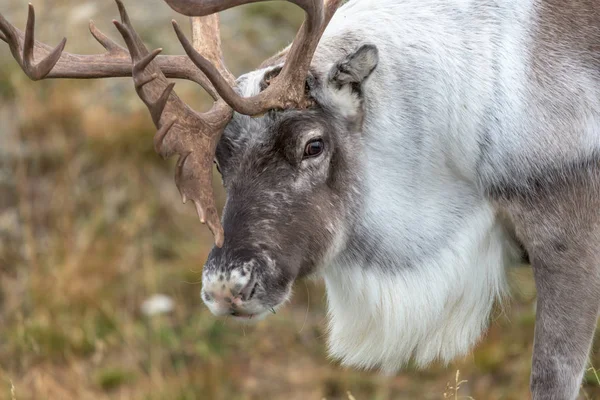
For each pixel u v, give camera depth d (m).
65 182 18.08
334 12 9.45
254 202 9.16
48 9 20.28
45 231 17.69
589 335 9.69
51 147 18.62
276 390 15.48
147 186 18.20
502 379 14.91
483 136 9.62
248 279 8.95
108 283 16.81
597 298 9.64
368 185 9.80
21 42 8.77
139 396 14.94
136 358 15.77
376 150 9.77
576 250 9.59
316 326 16.50
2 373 15.19
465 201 10.06
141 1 21.14
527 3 9.67
